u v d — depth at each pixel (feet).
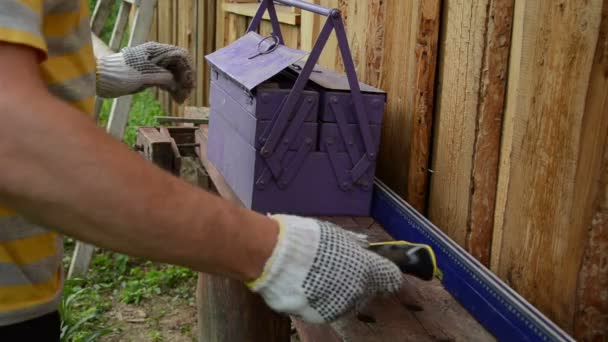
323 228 3.30
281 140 7.09
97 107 13.78
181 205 2.72
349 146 7.29
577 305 5.28
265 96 6.92
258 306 8.20
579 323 5.27
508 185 6.15
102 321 12.75
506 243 6.19
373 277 3.49
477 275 5.68
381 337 5.24
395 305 5.77
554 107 5.48
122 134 13.64
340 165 7.32
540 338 4.89
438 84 7.41
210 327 8.82
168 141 10.38
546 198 5.60
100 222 2.55
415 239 6.78
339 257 3.22
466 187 6.80
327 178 7.33
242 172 7.50
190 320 12.83
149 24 13.57
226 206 2.95
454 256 6.05
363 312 5.47
